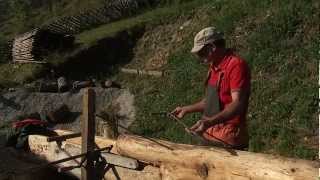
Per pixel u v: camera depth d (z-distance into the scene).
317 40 11.94
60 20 28.16
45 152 7.59
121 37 20.03
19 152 7.88
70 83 17.39
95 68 19.19
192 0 21.73
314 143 8.97
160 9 22.89
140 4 24.61
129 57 19.02
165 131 12.08
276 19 13.66
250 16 15.08
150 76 16.41
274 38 13.09
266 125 10.13
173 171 5.43
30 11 37.53
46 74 19.20
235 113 4.84
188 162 5.24
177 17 19.39
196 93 13.20
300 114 9.88
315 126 9.42
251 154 4.76
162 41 18.48
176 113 5.70
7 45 23.31
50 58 20.00
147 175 5.76
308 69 11.28
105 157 6.12
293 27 13.01
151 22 20.05
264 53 12.76
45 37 20.42
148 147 5.73
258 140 9.77
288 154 8.93
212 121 4.88
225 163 4.86
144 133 12.34
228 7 16.83
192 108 5.57
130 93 15.56
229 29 15.20
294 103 10.35
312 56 11.59
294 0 13.96
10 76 20.14
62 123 14.88
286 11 13.66
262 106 10.93
